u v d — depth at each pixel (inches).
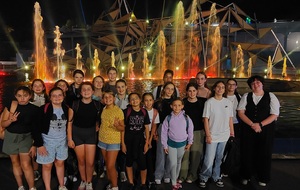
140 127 152.7
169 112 167.0
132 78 1348.4
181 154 154.3
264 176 157.1
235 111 177.3
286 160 194.7
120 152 168.9
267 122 151.6
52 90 142.8
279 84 850.8
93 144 150.5
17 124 140.1
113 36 1555.1
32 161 159.3
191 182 166.7
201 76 182.2
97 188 158.2
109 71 192.9
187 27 1653.5
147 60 1528.1
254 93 158.6
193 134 163.5
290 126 346.9
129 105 157.6
